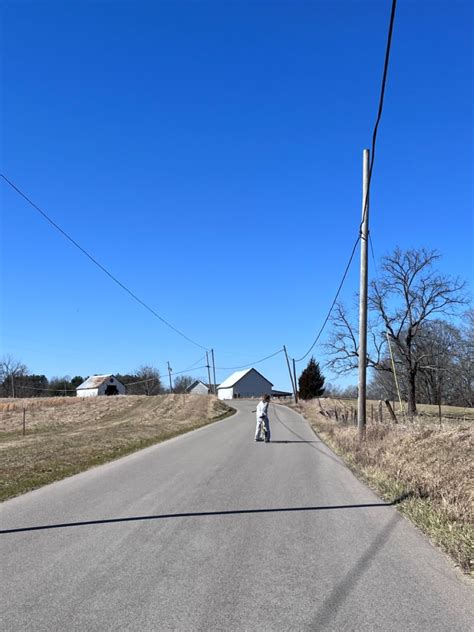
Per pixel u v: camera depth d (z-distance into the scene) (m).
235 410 57.38
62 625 4.11
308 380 84.94
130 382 126.94
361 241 17.73
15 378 108.75
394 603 4.61
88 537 6.66
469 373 52.00
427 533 6.92
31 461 14.01
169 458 15.18
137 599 4.64
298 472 12.42
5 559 5.75
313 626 4.14
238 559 5.81
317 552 6.10
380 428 15.67
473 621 4.26
